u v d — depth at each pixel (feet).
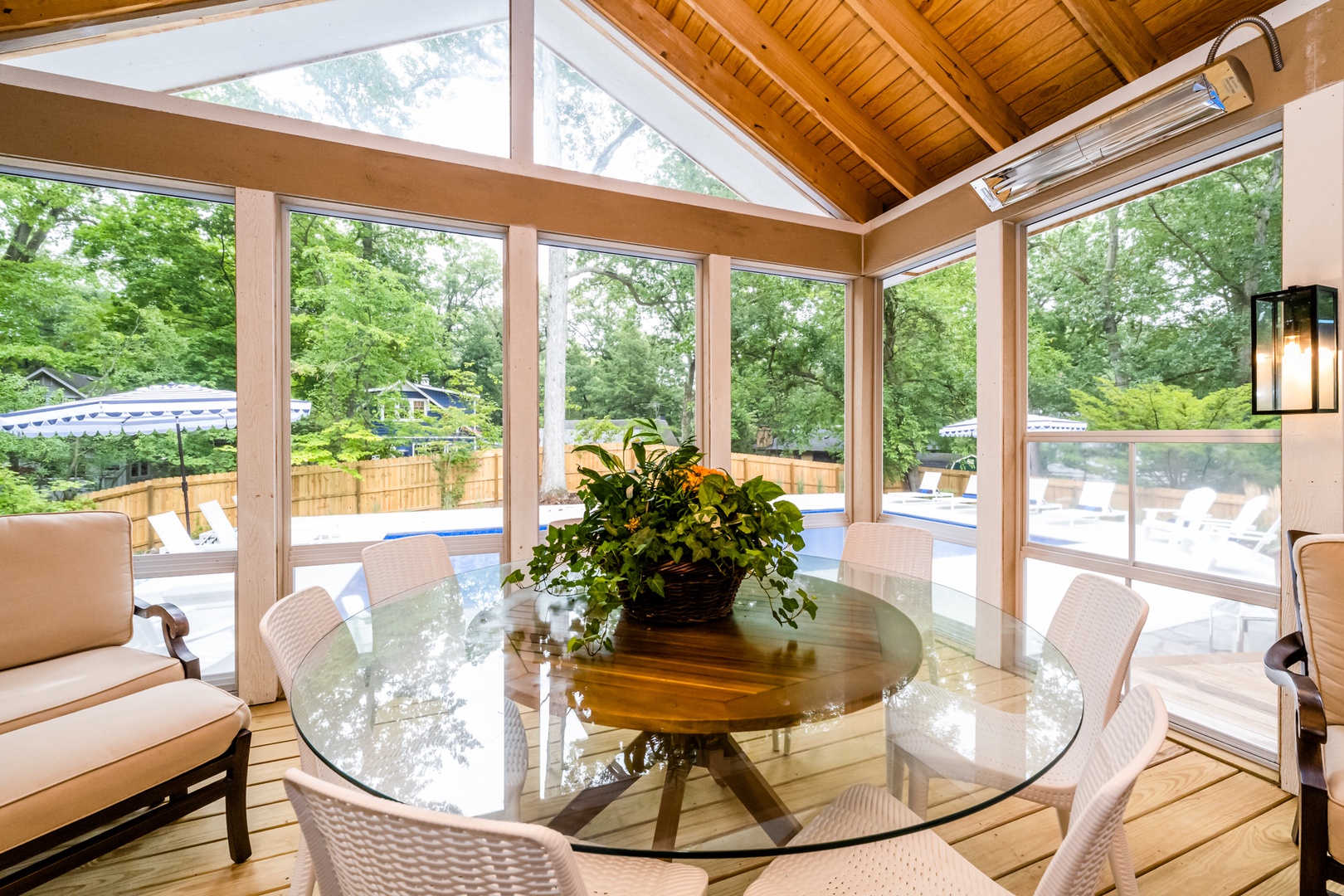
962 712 3.86
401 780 3.15
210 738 5.49
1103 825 2.43
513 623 5.28
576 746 3.42
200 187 8.91
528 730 3.56
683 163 12.16
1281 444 6.95
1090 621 5.26
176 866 5.65
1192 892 5.32
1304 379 6.45
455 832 2.07
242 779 5.76
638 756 3.34
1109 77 9.34
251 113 9.00
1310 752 4.65
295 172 9.21
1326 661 5.42
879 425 13.61
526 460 10.62
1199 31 8.28
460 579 7.01
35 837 4.53
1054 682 4.28
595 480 4.95
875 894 3.44
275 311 9.34
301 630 4.82
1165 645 8.44
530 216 10.62
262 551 9.09
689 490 4.82
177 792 5.36
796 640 4.80
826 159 13.05
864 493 13.64
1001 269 10.41
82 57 8.58
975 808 3.01
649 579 4.58
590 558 4.80
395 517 10.13
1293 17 6.86
